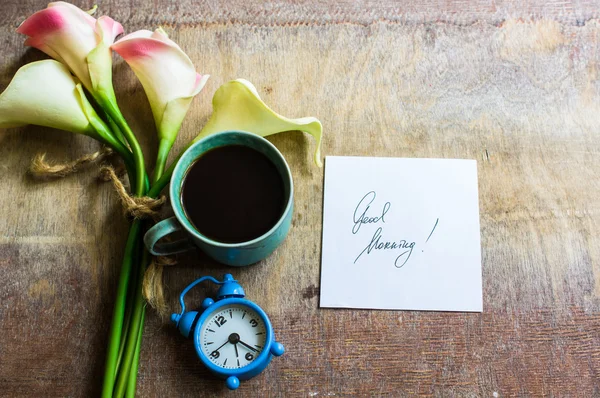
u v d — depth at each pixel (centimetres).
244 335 36
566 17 42
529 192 39
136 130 40
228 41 42
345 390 37
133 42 36
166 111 37
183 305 37
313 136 39
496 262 39
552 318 38
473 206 39
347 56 42
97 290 38
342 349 37
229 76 41
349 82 41
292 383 37
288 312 38
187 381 37
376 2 42
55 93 36
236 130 35
